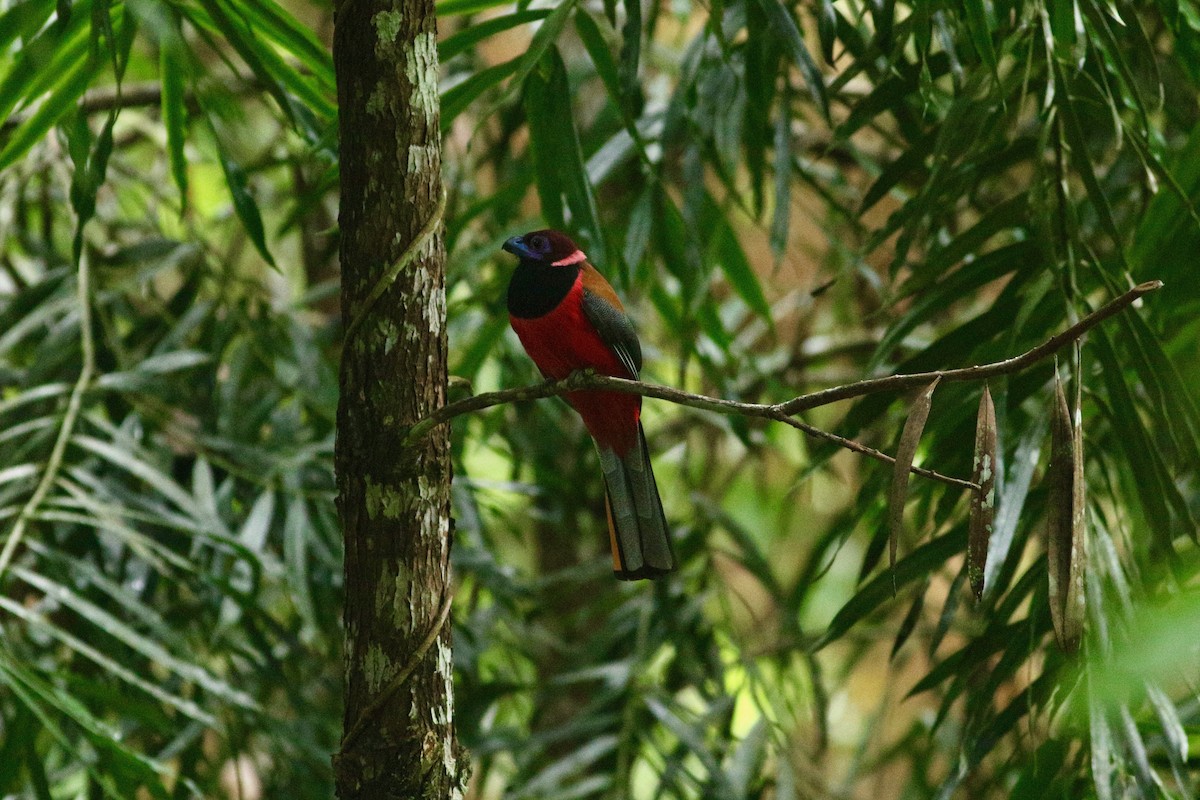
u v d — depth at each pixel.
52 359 10.50
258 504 9.89
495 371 13.68
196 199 15.69
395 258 5.29
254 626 10.05
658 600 11.58
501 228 10.34
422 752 5.37
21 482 9.40
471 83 8.08
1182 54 8.32
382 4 5.25
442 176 5.47
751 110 9.30
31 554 10.20
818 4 7.59
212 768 10.17
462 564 10.62
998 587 7.48
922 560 7.32
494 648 12.62
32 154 11.68
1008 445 7.59
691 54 9.72
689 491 12.87
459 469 10.57
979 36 6.90
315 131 8.46
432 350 5.40
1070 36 7.52
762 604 16.52
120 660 9.55
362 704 5.38
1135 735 6.41
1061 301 7.20
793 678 12.11
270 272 14.88
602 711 11.21
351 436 5.37
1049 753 6.94
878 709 12.46
